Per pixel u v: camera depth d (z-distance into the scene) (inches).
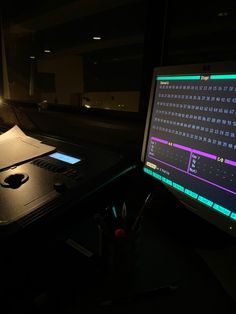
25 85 58.9
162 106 27.5
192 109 24.0
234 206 20.6
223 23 31.3
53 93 53.6
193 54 33.3
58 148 36.4
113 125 39.8
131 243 20.9
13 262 19.3
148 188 33.7
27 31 61.0
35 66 56.5
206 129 22.7
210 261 24.2
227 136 20.9
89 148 36.2
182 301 20.2
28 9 60.3
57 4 57.9
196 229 27.1
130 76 39.0
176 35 34.3
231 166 20.7
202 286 21.6
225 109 21.0
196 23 32.9
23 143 37.7
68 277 21.9
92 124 42.8
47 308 19.4
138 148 37.1
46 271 22.1
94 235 27.3
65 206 22.9
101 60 50.0
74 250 24.9
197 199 24.0
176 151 26.0
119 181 29.5
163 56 35.0
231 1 30.4
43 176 27.5
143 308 19.6
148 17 34.4
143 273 22.9
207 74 22.2
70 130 46.8
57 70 54.1
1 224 19.6
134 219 23.8
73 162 31.1
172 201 29.5
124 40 43.0
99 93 44.0
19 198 23.3
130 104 39.8
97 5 52.7
